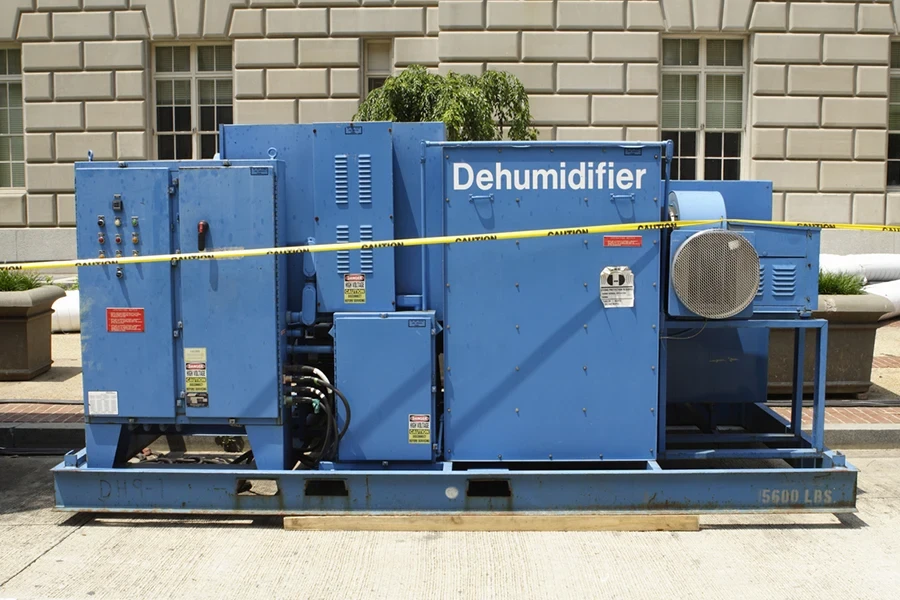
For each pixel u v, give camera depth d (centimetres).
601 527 457
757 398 580
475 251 475
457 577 401
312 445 515
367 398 477
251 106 1291
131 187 464
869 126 1300
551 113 1267
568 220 475
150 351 469
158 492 469
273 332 466
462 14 1248
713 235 472
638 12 1260
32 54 1323
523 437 482
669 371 580
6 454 625
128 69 1320
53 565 416
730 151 1341
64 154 1339
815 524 471
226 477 466
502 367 479
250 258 462
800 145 1300
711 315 477
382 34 1268
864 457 615
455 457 484
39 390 774
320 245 479
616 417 481
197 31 1297
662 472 460
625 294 475
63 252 1350
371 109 995
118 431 479
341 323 474
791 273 511
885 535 455
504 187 474
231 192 463
